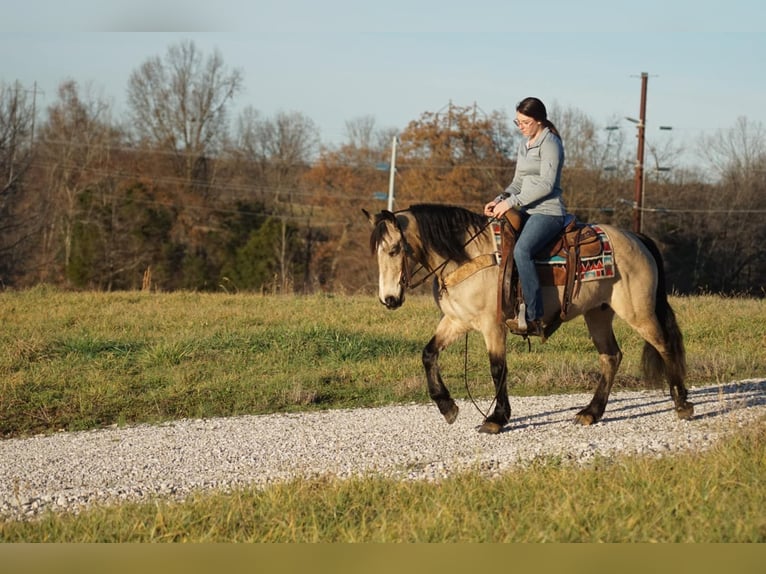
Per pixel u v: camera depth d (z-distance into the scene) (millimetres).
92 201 41688
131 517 5477
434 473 6562
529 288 7648
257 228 44406
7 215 37688
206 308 16938
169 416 9523
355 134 48344
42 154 44781
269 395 10250
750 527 4469
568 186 41156
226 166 50656
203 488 6531
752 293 41562
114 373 11109
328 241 45000
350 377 11234
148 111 48000
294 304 17781
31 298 18250
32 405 9750
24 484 6914
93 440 8445
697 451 6566
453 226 7762
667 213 41750
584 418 8312
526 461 6598
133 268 41281
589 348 13375
